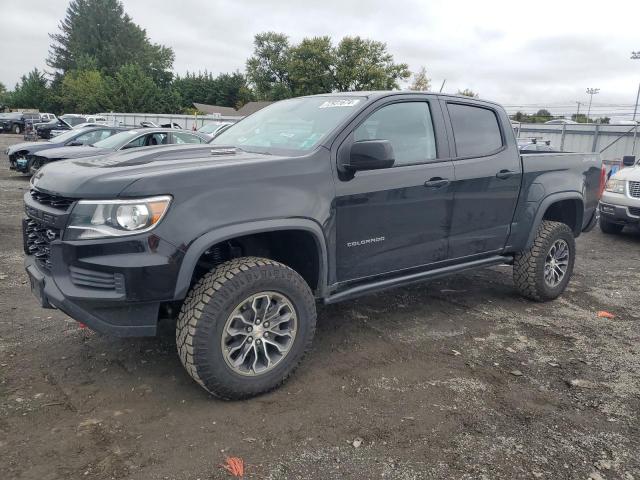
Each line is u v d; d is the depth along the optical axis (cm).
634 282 615
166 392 321
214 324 290
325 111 387
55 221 289
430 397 325
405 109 398
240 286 296
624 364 384
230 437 278
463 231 431
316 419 297
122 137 1127
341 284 362
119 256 275
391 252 384
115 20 8881
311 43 4281
